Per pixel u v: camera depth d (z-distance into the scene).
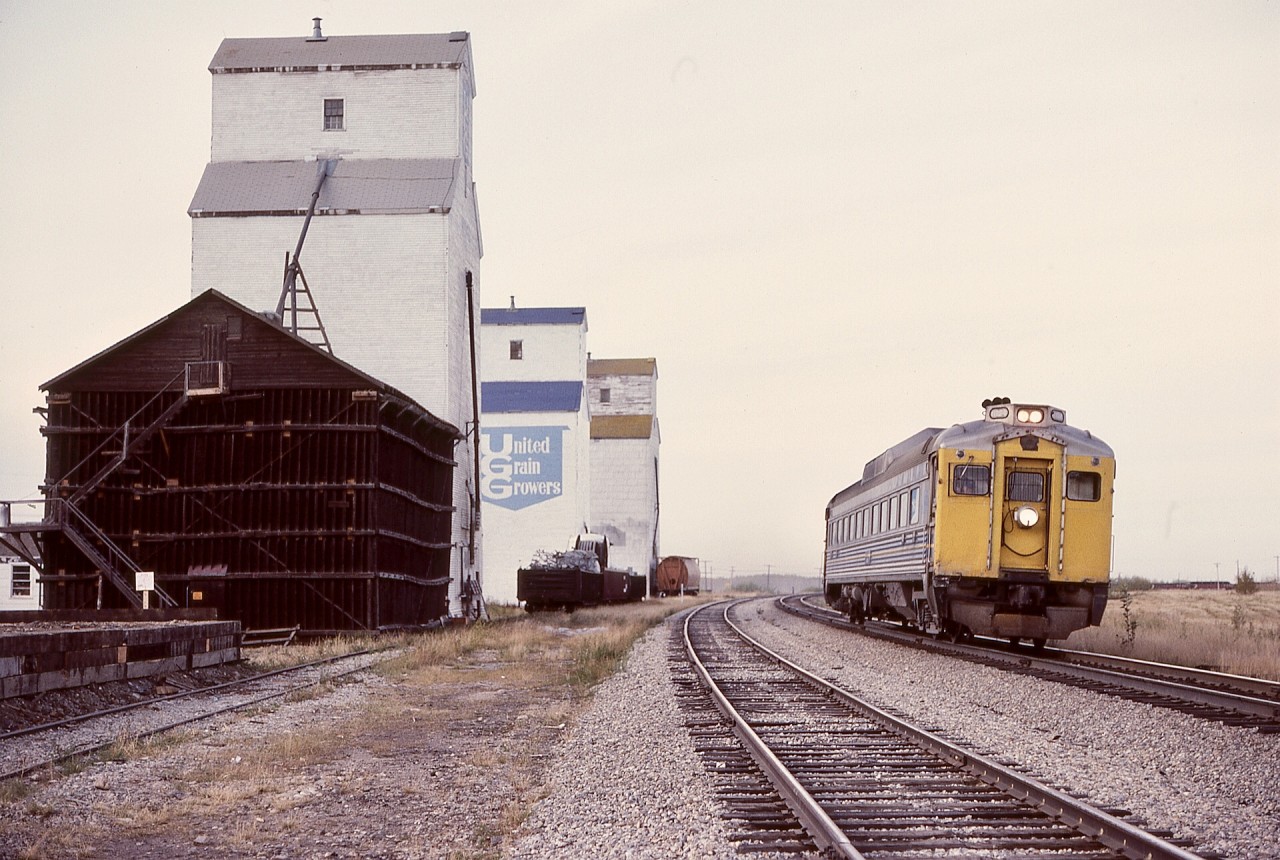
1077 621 21.84
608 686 18.02
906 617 29.23
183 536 30.30
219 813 9.65
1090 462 21.95
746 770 10.35
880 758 10.86
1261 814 8.63
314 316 39.31
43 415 30.98
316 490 30.38
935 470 22.47
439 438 38.38
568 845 8.05
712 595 101.12
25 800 9.86
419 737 13.83
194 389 30.19
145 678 17.78
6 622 24.08
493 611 52.06
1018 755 11.20
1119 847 7.45
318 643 28.58
